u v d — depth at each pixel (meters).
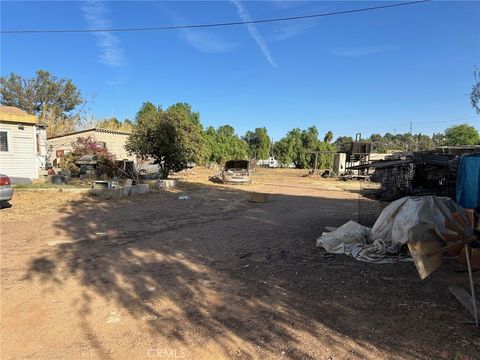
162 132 19.03
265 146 71.69
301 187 23.52
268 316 4.00
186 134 19.86
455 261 5.91
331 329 3.70
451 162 7.76
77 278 5.16
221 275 5.39
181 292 4.70
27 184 15.55
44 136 21.33
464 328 3.69
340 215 11.27
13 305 4.24
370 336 3.55
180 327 3.74
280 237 7.98
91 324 3.79
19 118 16.83
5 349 3.29
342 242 6.85
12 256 6.17
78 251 6.53
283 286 4.94
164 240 7.52
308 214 11.52
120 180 16.92
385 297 4.52
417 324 3.79
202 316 4.00
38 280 5.05
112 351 3.27
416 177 8.70
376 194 9.36
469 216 5.43
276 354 3.23
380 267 5.75
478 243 3.86
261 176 35.69
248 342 3.44
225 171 24.84
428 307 4.20
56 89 44.75
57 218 9.65
